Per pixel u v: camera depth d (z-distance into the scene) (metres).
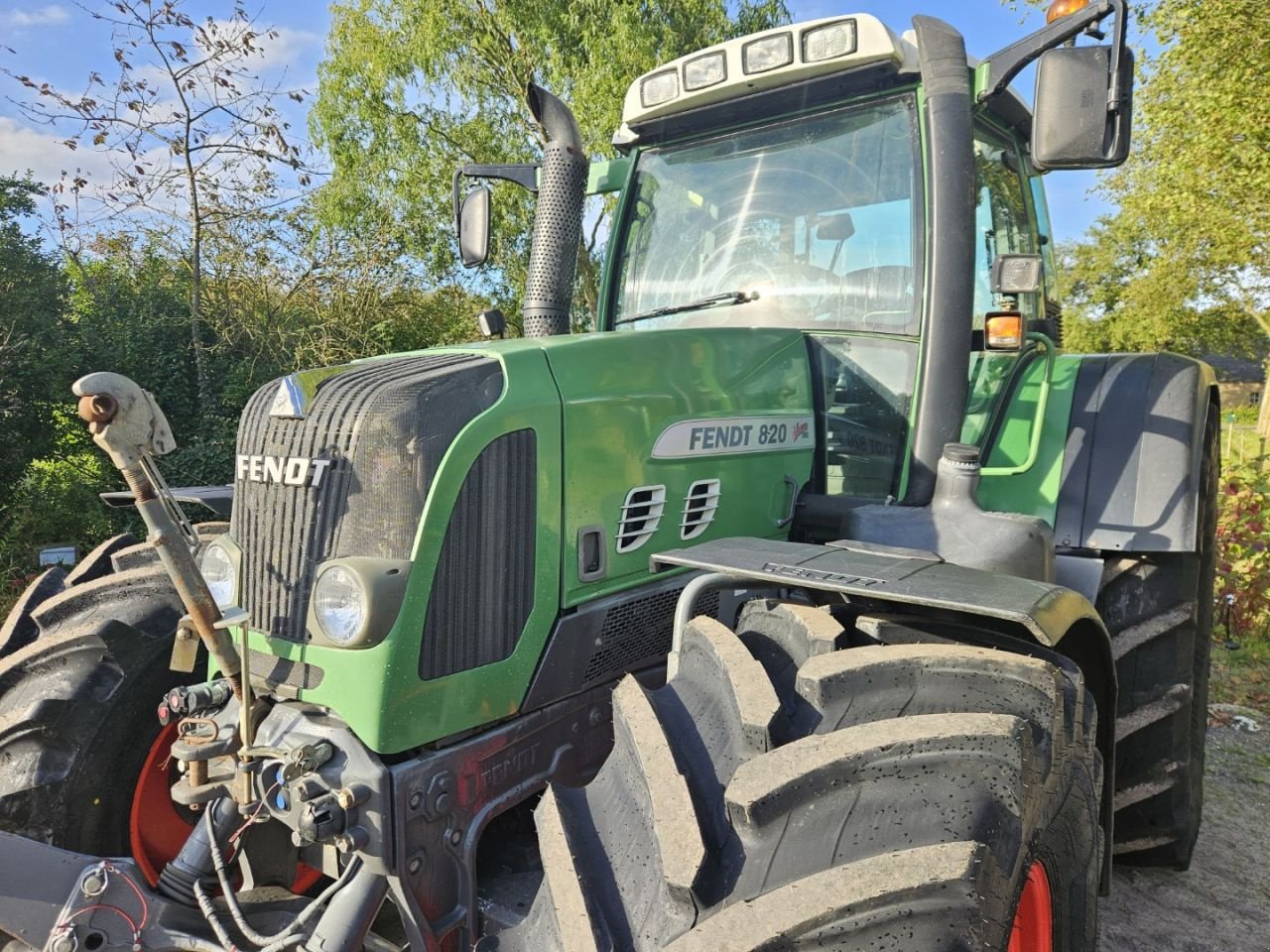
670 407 2.12
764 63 2.65
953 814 1.27
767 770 1.35
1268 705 4.84
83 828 2.14
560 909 1.37
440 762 1.69
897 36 2.53
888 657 1.52
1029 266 2.45
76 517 7.43
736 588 1.92
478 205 3.17
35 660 2.20
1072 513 2.70
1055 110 2.12
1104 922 2.78
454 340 12.29
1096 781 1.75
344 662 1.65
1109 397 2.88
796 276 2.80
